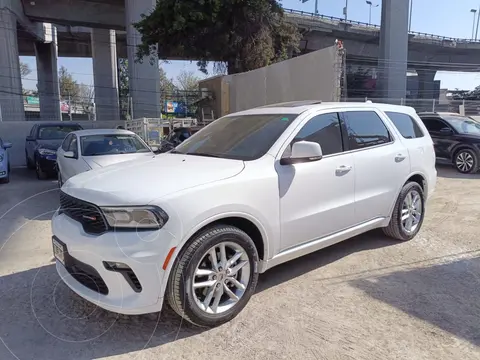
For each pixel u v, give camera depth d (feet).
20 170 43.96
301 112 13.25
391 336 9.80
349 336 9.84
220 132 14.26
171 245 9.21
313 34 123.95
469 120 39.70
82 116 100.73
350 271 13.74
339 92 31.91
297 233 12.03
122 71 144.87
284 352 9.24
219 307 10.41
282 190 11.50
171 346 9.56
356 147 14.19
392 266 14.12
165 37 55.42
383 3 93.97
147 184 9.96
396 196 15.74
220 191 10.13
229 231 10.23
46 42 106.42
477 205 23.07
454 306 11.23
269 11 55.77
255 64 56.49
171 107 79.00
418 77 164.14
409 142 16.63
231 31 54.70
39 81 109.50
